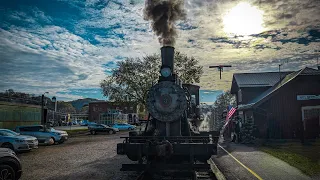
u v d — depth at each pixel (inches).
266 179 305.7
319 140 715.4
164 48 336.5
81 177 330.6
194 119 398.6
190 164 271.9
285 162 410.0
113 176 334.3
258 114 840.3
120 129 1619.1
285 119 791.7
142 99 1214.3
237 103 1186.6
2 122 933.8
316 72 780.6
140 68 1230.9
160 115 310.8
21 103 1038.4
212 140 300.4
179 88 315.0
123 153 286.7
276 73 1113.4
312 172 334.3
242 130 727.1
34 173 358.3
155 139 289.4
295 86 796.6
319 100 780.0
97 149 641.6
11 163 275.9
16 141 572.4
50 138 769.6
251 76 1114.1
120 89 1248.8
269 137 792.9
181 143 282.8
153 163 279.9
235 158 457.1
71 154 553.3
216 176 296.4
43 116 1163.3
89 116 2662.4
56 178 327.0
